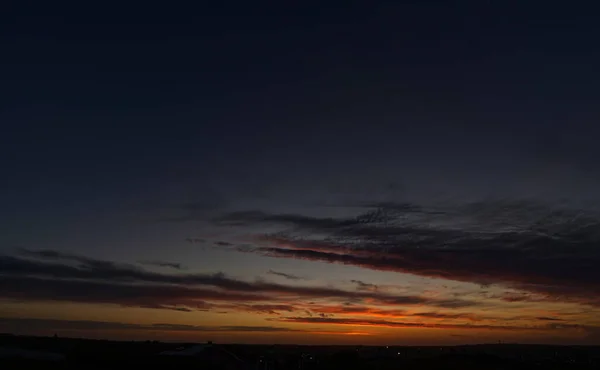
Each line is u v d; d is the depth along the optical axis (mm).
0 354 77625
